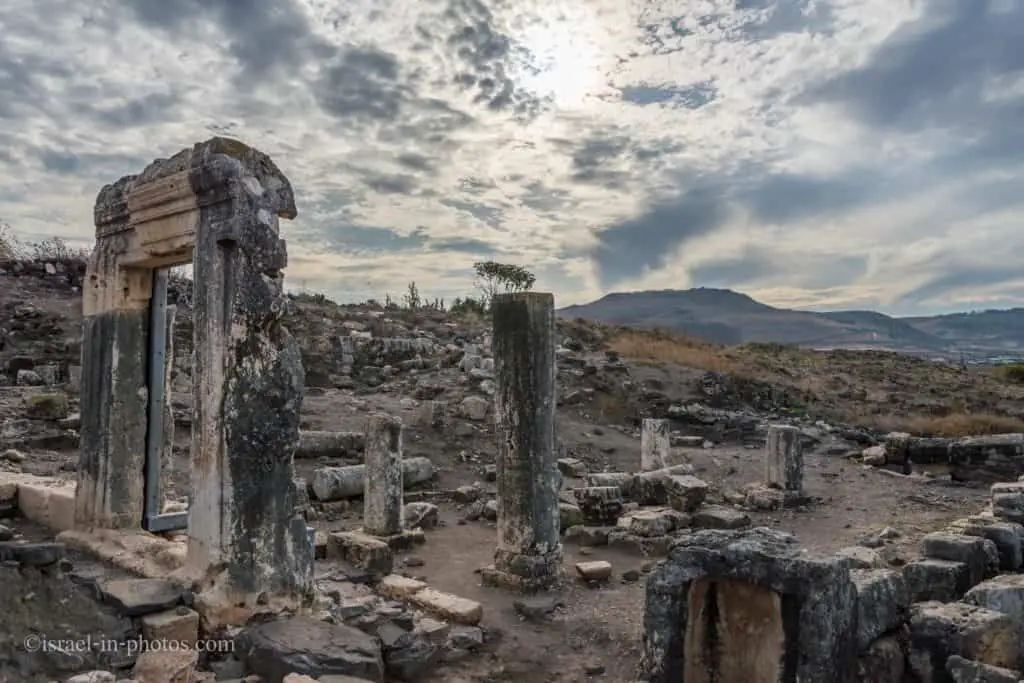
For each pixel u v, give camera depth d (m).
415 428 19.08
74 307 28.06
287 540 6.71
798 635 5.36
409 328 32.47
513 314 9.78
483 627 8.15
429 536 12.72
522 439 9.71
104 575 7.08
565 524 13.23
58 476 12.81
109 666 5.56
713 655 5.83
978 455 18.52
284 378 6.72
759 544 5.71
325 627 6.22
